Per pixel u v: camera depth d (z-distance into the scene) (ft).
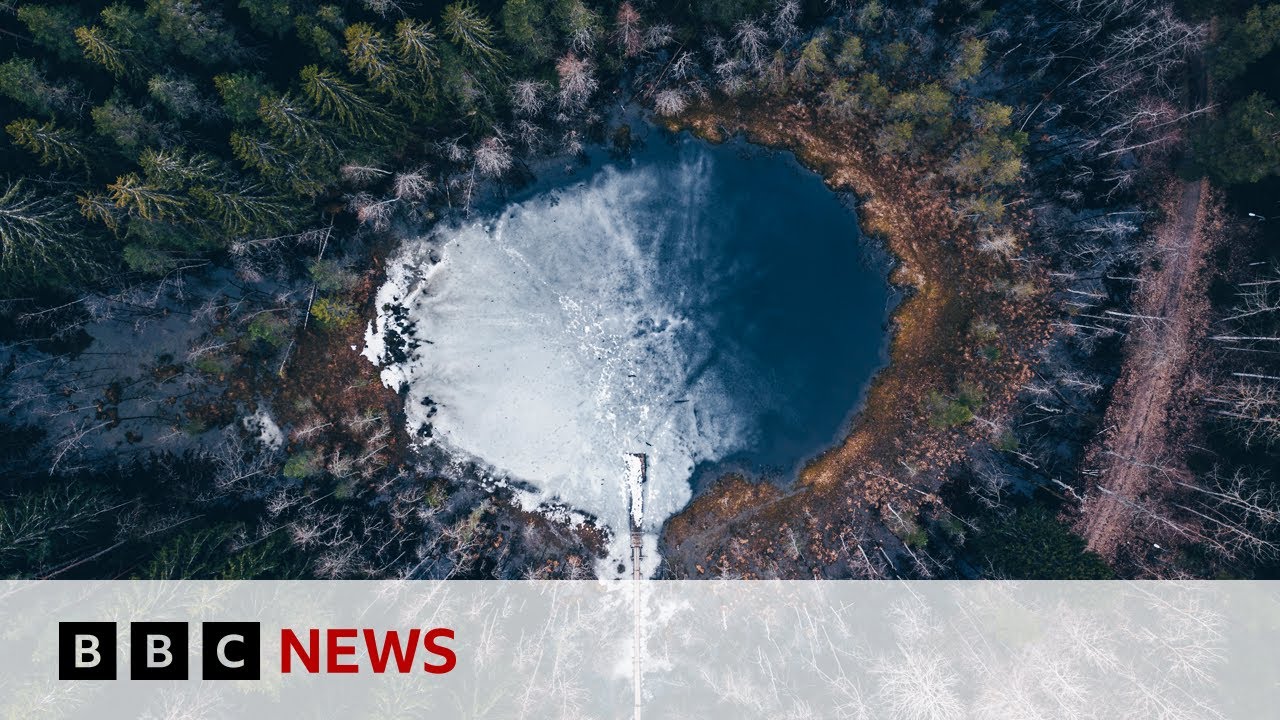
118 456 115.24
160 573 93.25
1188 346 113.80
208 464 115.96
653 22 110.01
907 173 116.37
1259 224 111.86
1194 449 113.39
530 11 97.60
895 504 116.16
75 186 96.68
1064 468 115.44
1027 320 115.85
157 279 112.06
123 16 90.12
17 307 109.29
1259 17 98.48
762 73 114.52
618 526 117.70
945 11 116.88
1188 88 112.16
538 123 116.47
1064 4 112.37
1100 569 99.60
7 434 112.88
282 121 92.32
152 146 97.25
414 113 103.24
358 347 117.50
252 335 114.62
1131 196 115.24
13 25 98.78
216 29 95.81
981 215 114.93
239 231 104.17
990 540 107.55
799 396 117.80
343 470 115.34
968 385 115.14
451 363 117.80
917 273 115.96
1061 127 116.26
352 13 100.37
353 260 117.39
